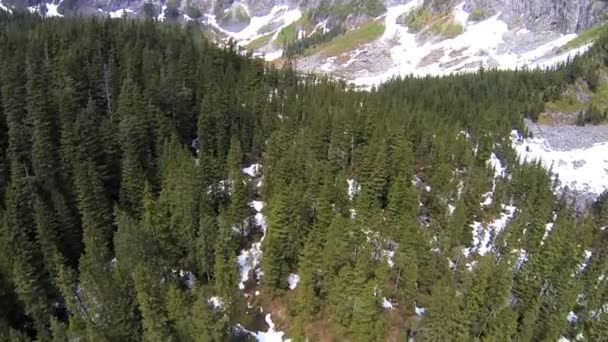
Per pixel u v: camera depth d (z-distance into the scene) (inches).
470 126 4862.2
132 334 2229.3
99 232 2731.3
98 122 3469.5
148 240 2504.9
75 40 4813.0
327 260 2463.1
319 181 2950.3
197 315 2156.7
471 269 2822.3
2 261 2432.3
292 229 2655.0
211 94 3934.5
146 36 5319.9
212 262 2701.8
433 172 3511.3
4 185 3021.7
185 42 5477.4
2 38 4520.2
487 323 2368.4
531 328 2407.7
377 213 2866.6
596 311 2603.3
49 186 2965.1
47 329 2400.3
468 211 3270.2
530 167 3941.9
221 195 3179.1
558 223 3078.2
